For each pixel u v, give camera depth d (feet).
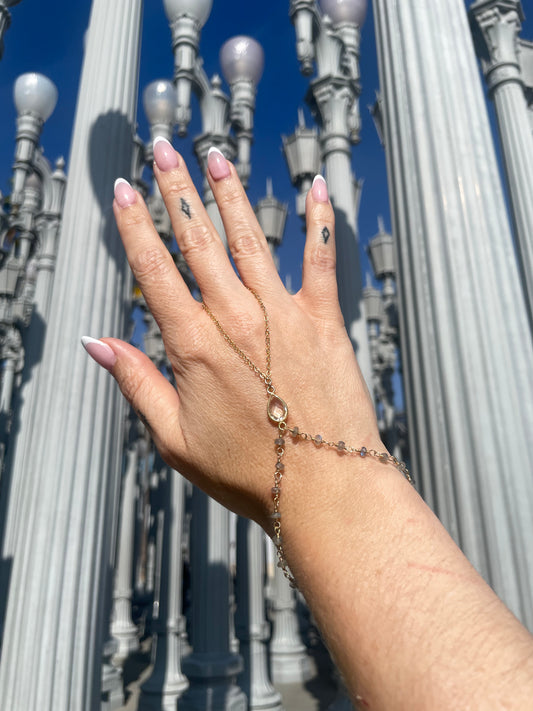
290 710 22.33
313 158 19.81
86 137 11.90
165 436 2.15
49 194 27.96
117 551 42.19
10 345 34.60
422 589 1.29
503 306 7.02
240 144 19.54
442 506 6.59
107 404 10.85
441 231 7.41
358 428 1.84
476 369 6.65
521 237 12.96
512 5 14.16
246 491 1.82
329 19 18.13
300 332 2.04
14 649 9.01
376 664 1.23
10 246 30.19
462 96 8.08
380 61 9.62
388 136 9.09
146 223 2.25
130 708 23.62
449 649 1.16
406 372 7.95
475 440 6.39
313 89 18.40
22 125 16.85
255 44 19.30
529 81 14.90
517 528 6.04
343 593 1.38
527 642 1.16
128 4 13.05
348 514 1.55
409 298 7.84
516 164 13.26
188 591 46.39
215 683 18.98
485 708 1.04
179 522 26.27
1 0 13.35
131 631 36.94
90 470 10.16
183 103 13.09
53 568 9.32
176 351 2.07
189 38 13.19
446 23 8.55
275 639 28.25
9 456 25.25
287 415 1.81
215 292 2.11
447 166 7.62
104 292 11.02
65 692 8.81
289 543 1.63
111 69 12.25
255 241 2.24
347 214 17.33
